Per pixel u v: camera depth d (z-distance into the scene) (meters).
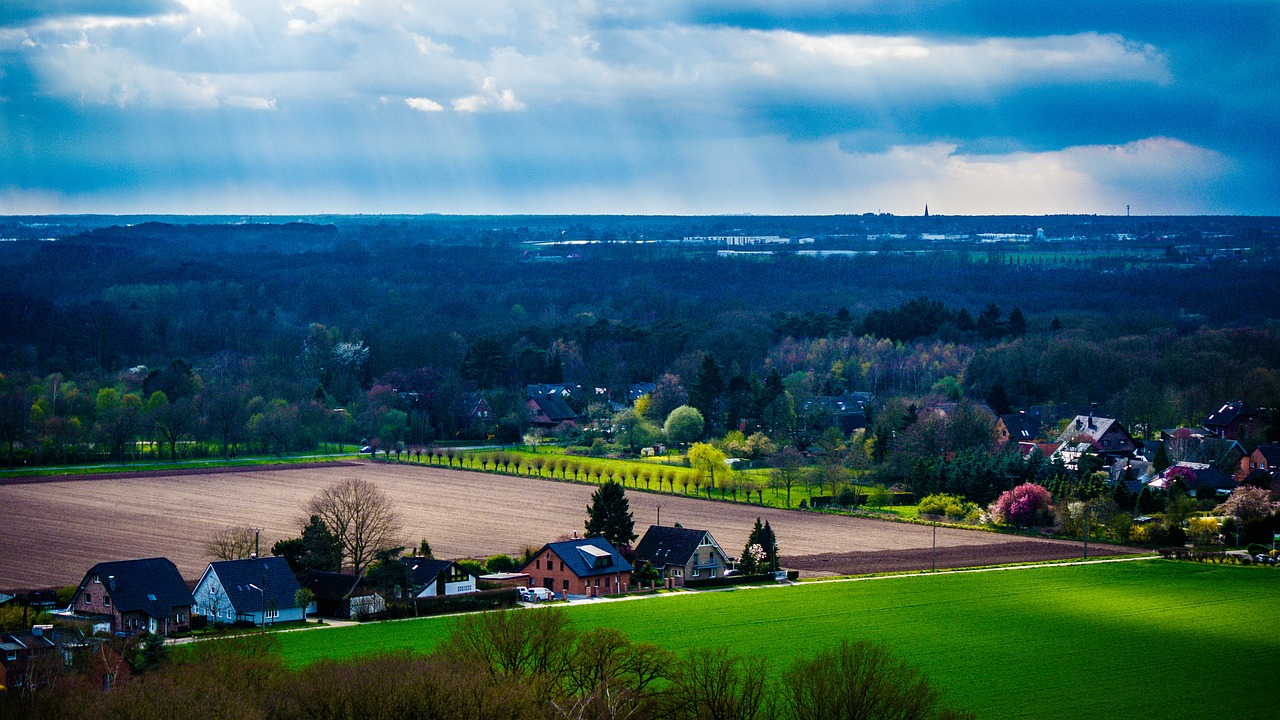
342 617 123.50
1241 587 141.62
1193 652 113.81
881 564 154.62
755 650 110.25
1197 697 100.75
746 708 85.56
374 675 79.38
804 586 141.12
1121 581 144.38
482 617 96.94
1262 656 112.62
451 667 82.69
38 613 115.19
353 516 142.50
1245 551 164.75
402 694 77.06
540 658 91.50
